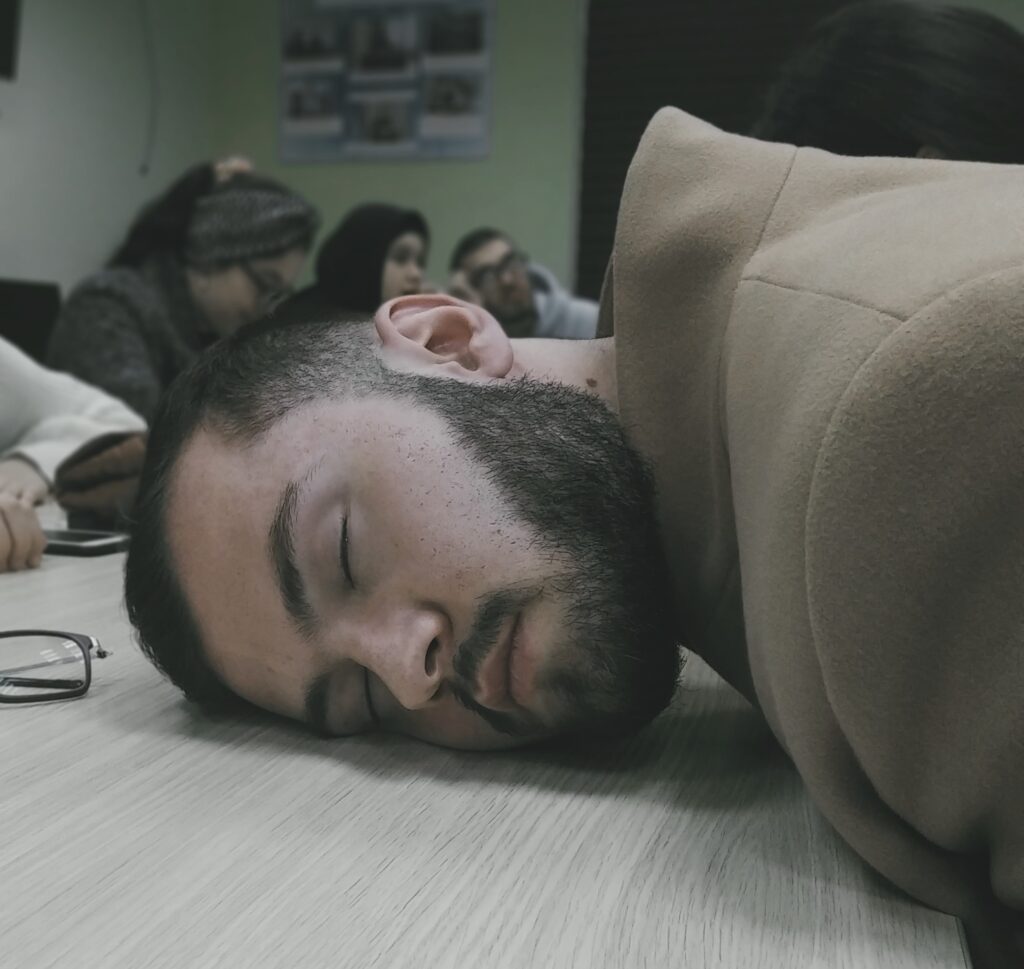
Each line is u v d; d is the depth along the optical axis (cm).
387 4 322
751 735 67
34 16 271
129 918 42
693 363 63
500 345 68
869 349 44
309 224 225
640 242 65
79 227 295
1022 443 40
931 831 47
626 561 58
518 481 57
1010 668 41
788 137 115
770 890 45
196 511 61
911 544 42
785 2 301
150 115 318
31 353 252
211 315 230
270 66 337
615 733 63
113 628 87
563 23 309
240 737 64
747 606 54
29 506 114
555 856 48
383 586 57
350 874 46
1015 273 41
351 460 59
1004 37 108
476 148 320
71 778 57
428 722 61
